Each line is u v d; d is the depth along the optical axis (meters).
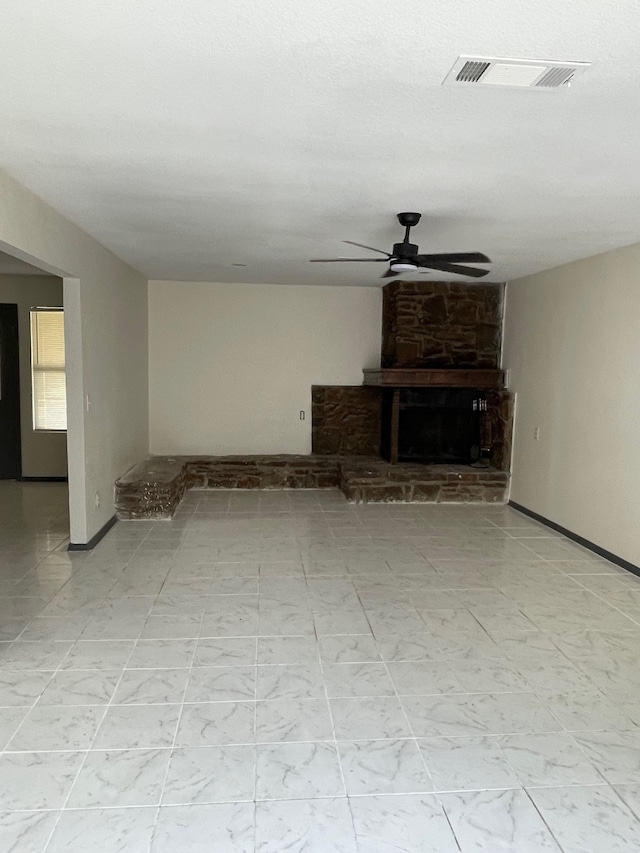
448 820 1.93
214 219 3.74
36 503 5.96
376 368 7.00
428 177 2.84
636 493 4.19
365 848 1.81
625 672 2.87
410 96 1.97
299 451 7.16
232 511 5.75
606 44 1.63
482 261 3.64
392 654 3.00
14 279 6.66
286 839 1.84
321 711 2.50
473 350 6.52
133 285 5.98
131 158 2.60
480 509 6.02
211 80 1.87
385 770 2.16
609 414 4.50
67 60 1.75
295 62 1.75
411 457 6.71
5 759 2.18
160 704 2.54
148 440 6.88
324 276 6.19
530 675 2.82
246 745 2.28
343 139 2.36
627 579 4.10
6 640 3.09
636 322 4.19
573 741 2.34
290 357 7.03
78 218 3.75
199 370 6.93
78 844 1.81
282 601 3.64
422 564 4.36
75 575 4.02
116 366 5.33
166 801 1.99
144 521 5.36
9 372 6.80
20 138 2.37
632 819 1.95
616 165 2.64
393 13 1.49
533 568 4.30
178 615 3.41
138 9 1.48
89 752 2.23
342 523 5.40
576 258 4.84
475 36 1.60
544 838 1.86
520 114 2.11
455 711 2.52
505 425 6.20
